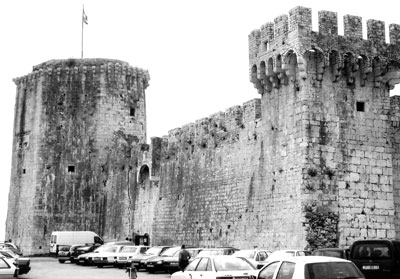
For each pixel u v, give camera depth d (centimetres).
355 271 2130
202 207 6131
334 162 4559
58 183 8306
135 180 7638
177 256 4819
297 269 2133
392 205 4659
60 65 8600
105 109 8500
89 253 6028
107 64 8606
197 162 6347
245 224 5303
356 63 4684
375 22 4803
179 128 6781
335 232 4453
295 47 4572
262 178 5078
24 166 8600
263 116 5116
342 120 4644
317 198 4475
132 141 8556
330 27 4662
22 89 8869
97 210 8262
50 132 8438
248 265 2984
